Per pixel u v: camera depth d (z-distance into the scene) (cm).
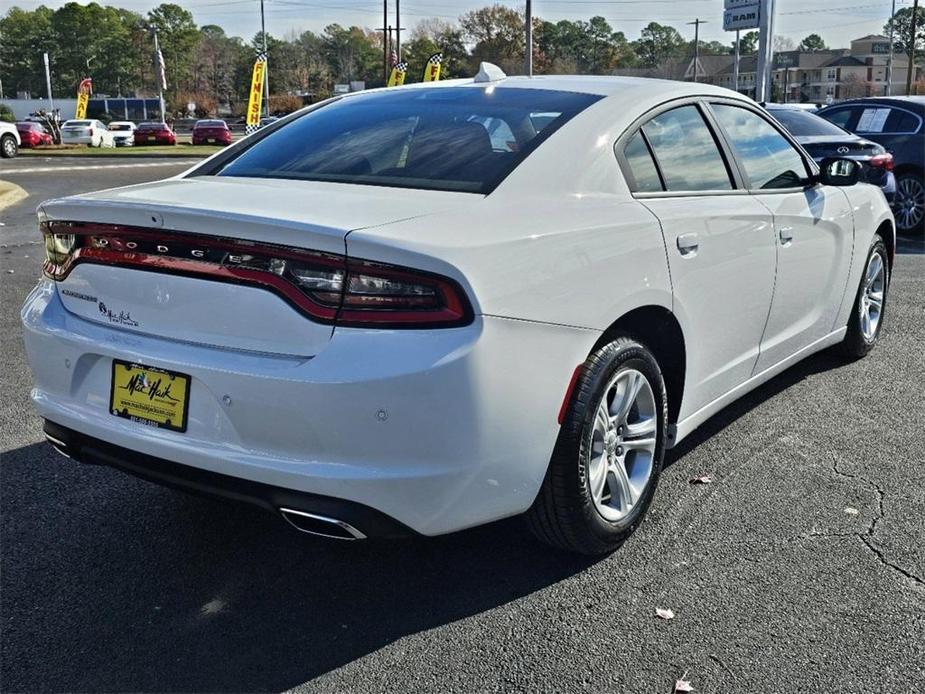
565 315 269
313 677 250
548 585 295
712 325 349
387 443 242
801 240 415
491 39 8256
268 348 252
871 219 503
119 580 300
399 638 267
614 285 287
